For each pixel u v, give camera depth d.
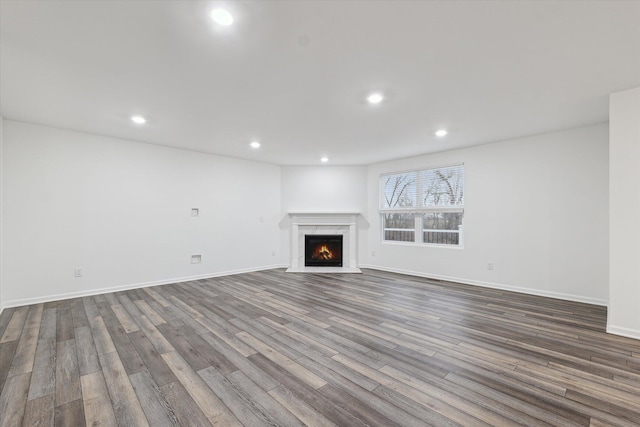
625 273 2.76
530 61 2.26
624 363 2.26
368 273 5.93
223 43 2.02
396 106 3.17
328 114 3.42
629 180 2.74
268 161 6.26
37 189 3.81
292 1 1.59
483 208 4.79
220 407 1.75
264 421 1.63
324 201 6.65
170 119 3.61
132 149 4.61
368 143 4.75
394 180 6.21
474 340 2.68
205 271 5.45
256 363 2.27
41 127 3.84
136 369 2.17
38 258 3.81
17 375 2.09
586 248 3.86
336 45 2.04
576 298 3.92
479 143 4.73
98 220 4.29
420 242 5.72
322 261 6.63
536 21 1.78
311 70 2.40
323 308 3.62
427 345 2.58
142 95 2.89
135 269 4.63
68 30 1.86
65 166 4.02
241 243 5.99
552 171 4.12
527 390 1.92
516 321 3.16
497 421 1.63
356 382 2.01
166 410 1.72
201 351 2.46
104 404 1.77
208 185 5.51
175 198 5.08
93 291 4.23
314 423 1.61
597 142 3.78
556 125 3.82
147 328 2.96
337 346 2.56
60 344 2.59
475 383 2.00
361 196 6.62
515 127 3.90
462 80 2.57
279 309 3.58
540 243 4.22
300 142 4.70
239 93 2.85
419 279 5.34
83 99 2.99
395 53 2.15
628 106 2.74
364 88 2.73
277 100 3.02
